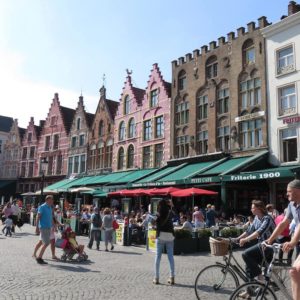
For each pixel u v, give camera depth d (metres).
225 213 22.08
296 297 4.04
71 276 9.47
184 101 31.41
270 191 23.59
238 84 26.88
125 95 38.72
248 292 5.57
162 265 11.71
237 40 27.39
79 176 42.91
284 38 24.11
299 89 22.88
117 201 31.91
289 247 4.80
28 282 8.61
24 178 51.84
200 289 6.98
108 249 15.88
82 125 44.75
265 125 24.50
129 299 7.31
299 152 22.34
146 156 34.62
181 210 27.59
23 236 20.23
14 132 56.53
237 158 25.72
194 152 29.44
